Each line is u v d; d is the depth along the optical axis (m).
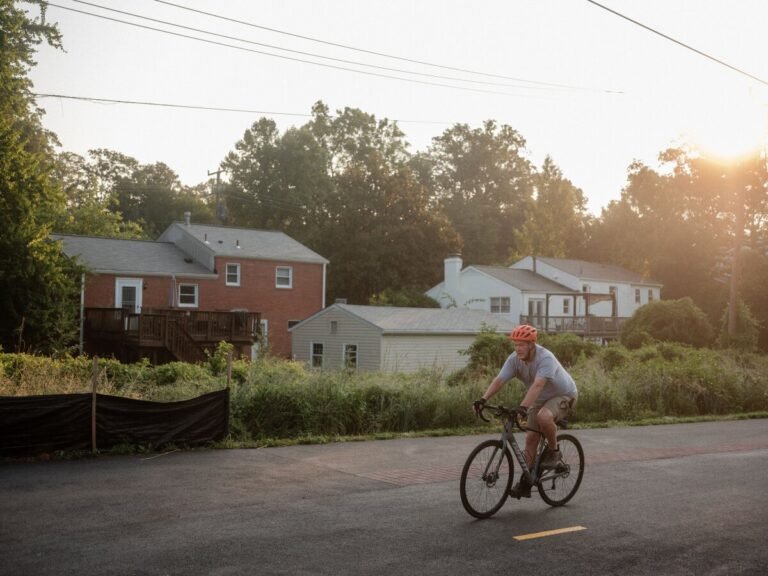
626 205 77.06
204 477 9.09
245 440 12.04
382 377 17.67
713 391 18.88
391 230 59.94
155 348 30.95
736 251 45.28
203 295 40.88
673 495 8.39
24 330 27.48
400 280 60.41
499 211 89.94
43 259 27.14
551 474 7.57
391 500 7.95
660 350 26.92
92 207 58.00
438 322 39.06
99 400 10.69
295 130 75.31
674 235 65.69
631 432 14.48
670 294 66.06
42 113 41.66
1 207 27.31
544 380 7.14
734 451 11.95
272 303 43.53
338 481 8.97
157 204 85.81
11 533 6.46
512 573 5.56
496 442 7.32
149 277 39.06
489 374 18.67
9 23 28.69
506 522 7.08
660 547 6.30
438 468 9.95
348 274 60.22
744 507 7.80
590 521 7.16
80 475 9.12
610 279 57.84
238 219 73.69
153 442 11.09
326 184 73.62
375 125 81.75
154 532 6.53
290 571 5.51
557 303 54.91
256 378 15.10
